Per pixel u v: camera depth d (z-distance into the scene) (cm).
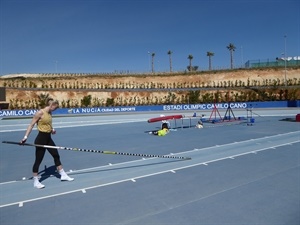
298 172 881
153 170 941
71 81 6172
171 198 685
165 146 1391
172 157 1066
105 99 5447
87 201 677
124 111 4331
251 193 707
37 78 6097
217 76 6300
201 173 892
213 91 5491
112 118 3266
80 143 1573
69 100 5262
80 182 824
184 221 564
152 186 776
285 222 554
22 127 2520
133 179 845
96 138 1752
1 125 2697
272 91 5147
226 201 660
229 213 596
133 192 731
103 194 721
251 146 1327
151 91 5653
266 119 2633
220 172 899
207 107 4412
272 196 685
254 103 4303
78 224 561
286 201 653
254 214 589
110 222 566
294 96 4853
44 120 750
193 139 1579
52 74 7106
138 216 590
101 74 6700
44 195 722
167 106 4441
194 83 6275
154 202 662
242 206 630
